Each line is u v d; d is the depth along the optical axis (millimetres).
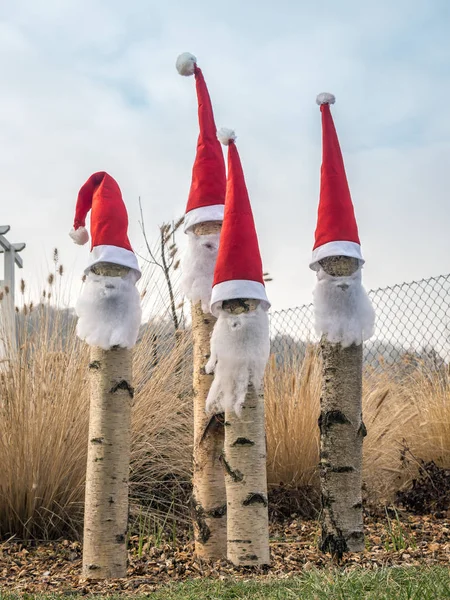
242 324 3904
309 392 6484
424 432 6805
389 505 6129
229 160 4078
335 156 4270
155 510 5703
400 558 4199
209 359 4055
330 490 4184
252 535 3930
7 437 5289
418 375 7461
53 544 5086
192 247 4383
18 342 6070
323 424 4227
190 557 4453
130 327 4047
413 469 6617
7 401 5406
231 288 3896
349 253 4129
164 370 6504
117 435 4031
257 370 3932
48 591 3799
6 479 5219
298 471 6242
